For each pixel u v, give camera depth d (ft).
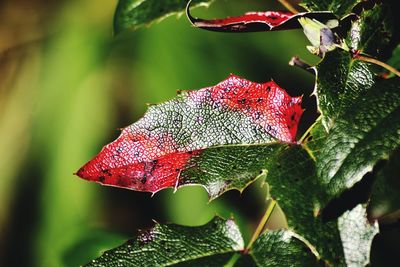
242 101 1.58
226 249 1.57
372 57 1.56
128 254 1.57
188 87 2.91
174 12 1.71
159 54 3.01
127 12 1.71
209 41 2.99
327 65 1.53
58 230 3.01
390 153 1.49
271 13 1.61
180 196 2.96
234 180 1.55
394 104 1.51
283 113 1.57
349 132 1.50
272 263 1.55
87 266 1.56
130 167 1.56
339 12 1.57
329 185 1.50
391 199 1.62
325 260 1.50
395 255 1.77
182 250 1.57
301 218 1.51
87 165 1.55
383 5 1.57
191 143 1.57
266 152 1.56
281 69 2.86
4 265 3.02
